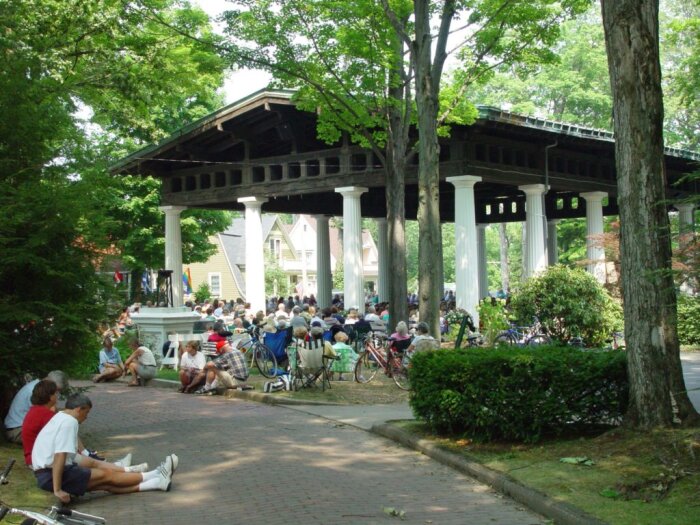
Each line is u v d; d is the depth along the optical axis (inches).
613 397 385.4
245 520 290.7
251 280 1155.9
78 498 334.6
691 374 732.7
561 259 2020.2
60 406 507.5
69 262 435.5
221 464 394.0
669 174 1248.2
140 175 1264.8
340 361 727.7
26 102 445.1
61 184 441.7
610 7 370.6
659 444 335.3
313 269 2999.5
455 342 770.2
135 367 773.3
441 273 1330.0
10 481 345.1
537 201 1061.1
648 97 363.9
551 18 775.1
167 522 292.7
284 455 413.7
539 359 385.4
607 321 854.5
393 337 706.2
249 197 1154.0
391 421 490.0
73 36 756.6
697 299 358.3
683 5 1619.1
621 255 371.2
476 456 378.9
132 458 414.9
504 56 804.0
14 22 504.7
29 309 422.3
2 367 423.8
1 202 418.9
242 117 1109.7
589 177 1169.4
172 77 850.8
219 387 690.2
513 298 884.6
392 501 317.4
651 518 260.4
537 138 1040.8
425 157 675.4
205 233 1662.2
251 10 797.9
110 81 783.1
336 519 289.1
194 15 820.6
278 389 666.2
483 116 901.8
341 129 965.2
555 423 385.7
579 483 308.7
